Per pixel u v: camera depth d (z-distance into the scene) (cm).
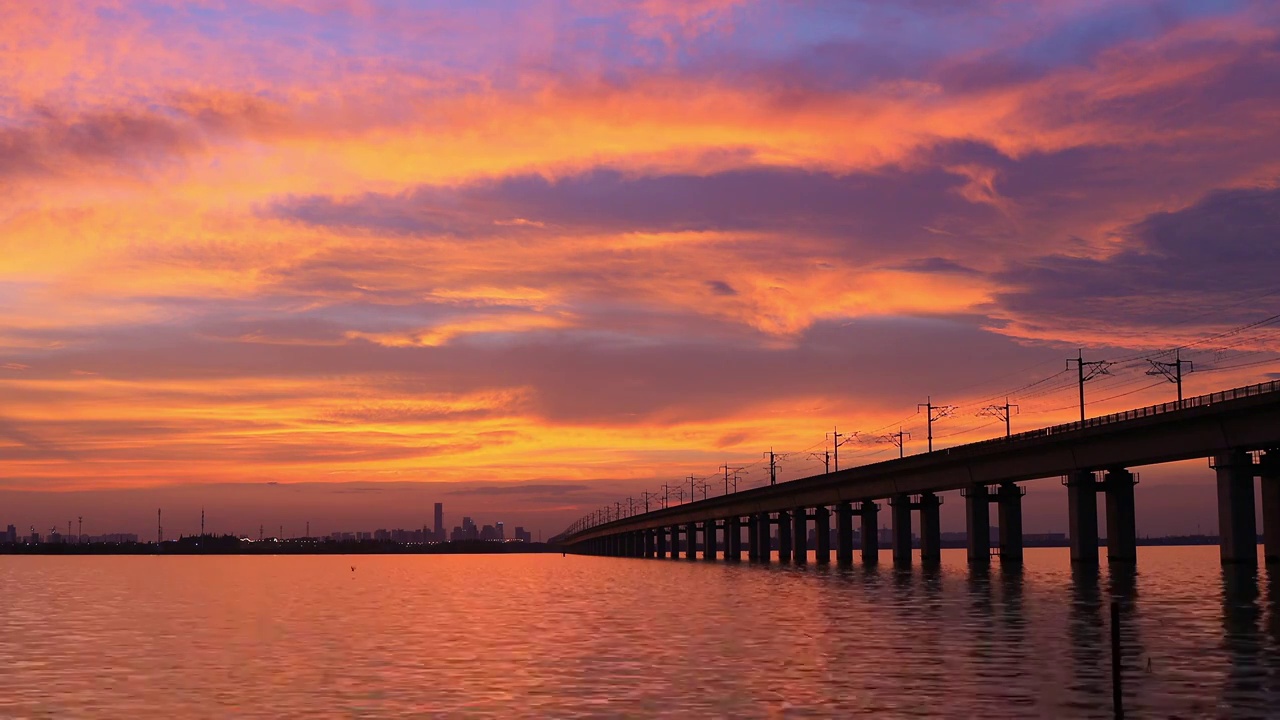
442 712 4222
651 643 6506
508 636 7112
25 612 10100
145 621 8894
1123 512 15150
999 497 17712
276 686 4950
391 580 18025
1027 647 5872
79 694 4797
